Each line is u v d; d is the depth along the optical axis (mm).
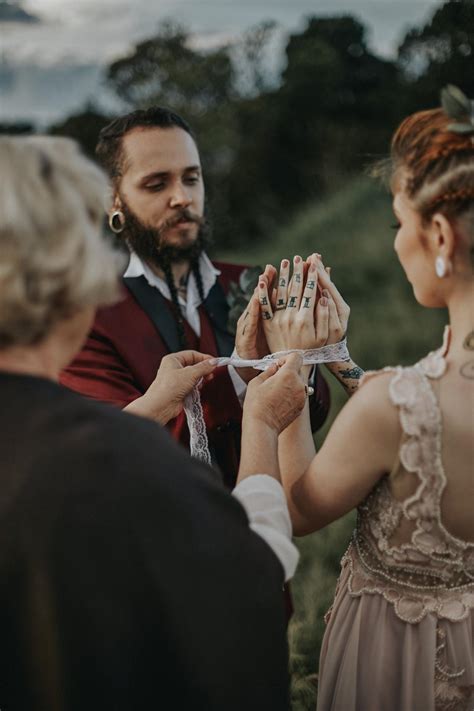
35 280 880
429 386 1141
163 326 1950
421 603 1259
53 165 936
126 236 1995
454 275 1136
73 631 834
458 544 1192
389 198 9930
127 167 1955
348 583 1371
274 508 1180
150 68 24297
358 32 21094
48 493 854
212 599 903
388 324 6227
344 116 19812
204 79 24250
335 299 1583
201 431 1659
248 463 1278
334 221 9789
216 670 896
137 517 868
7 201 873
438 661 1257
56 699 842
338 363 1576
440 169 1098
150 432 958
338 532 3424
